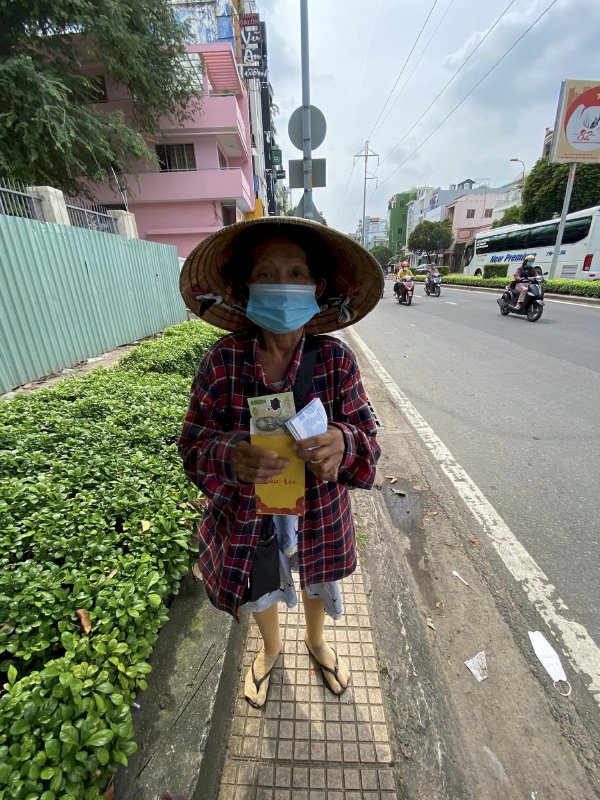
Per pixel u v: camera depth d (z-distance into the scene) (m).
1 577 1.45
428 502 2.80
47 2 9.06
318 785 1.29
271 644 1.54
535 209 23.02
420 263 51.97
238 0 21.17
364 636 1.77
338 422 1.14
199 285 1.20
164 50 12.66
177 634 1.54
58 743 0.97
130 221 8.38
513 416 4.20
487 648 1.78
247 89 21.56
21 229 4.94
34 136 8.94
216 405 1.12
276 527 1.24
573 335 8.09
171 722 1.25
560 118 13.22
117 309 7.22
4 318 4.65
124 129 11.41
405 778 1.32
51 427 2.77
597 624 1.88
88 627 1.32
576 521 2.57
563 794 1.30
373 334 9.30
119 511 1.88
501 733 1.46
